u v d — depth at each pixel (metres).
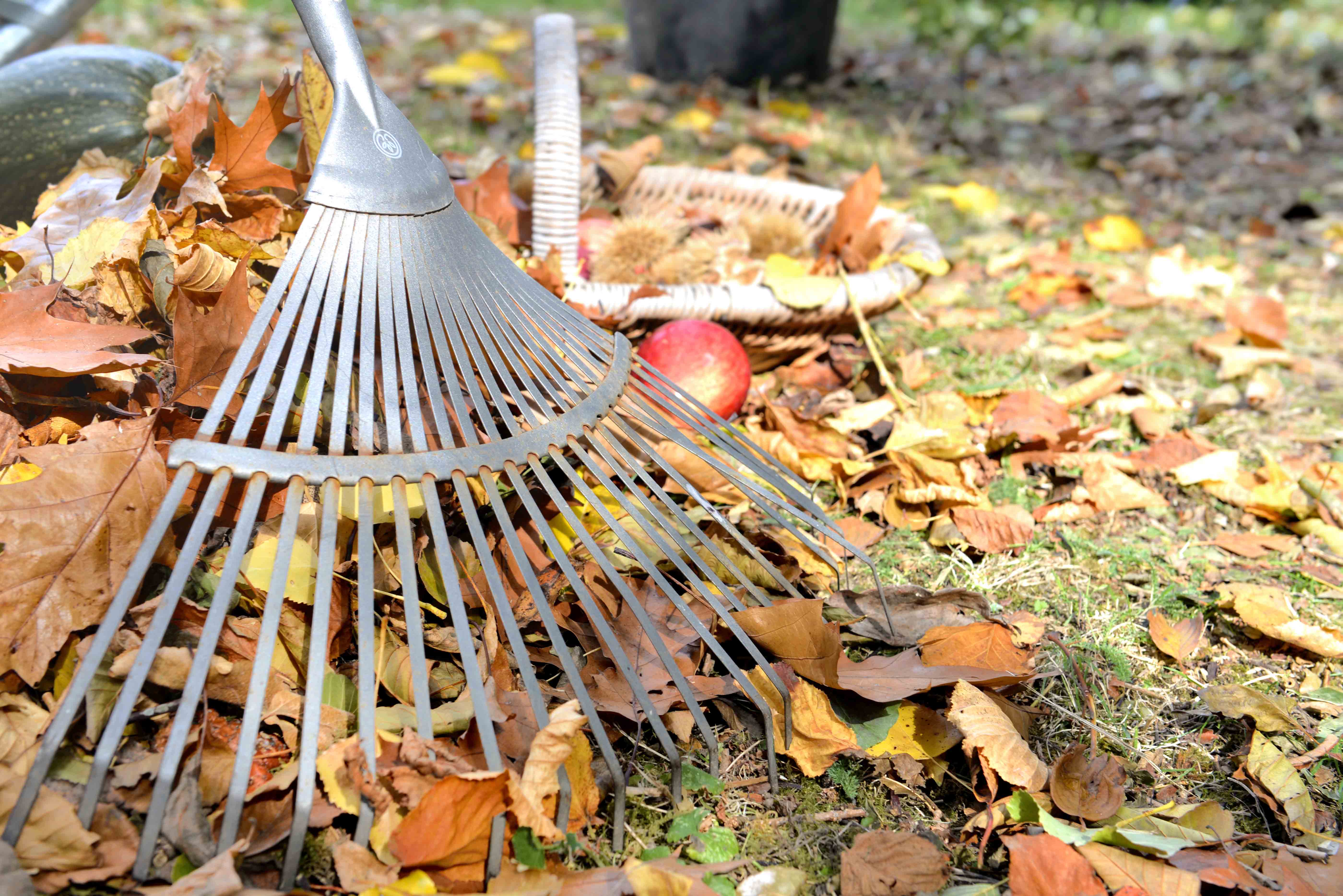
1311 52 5.11
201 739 0.99
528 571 1.11
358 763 0.97
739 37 4.01
